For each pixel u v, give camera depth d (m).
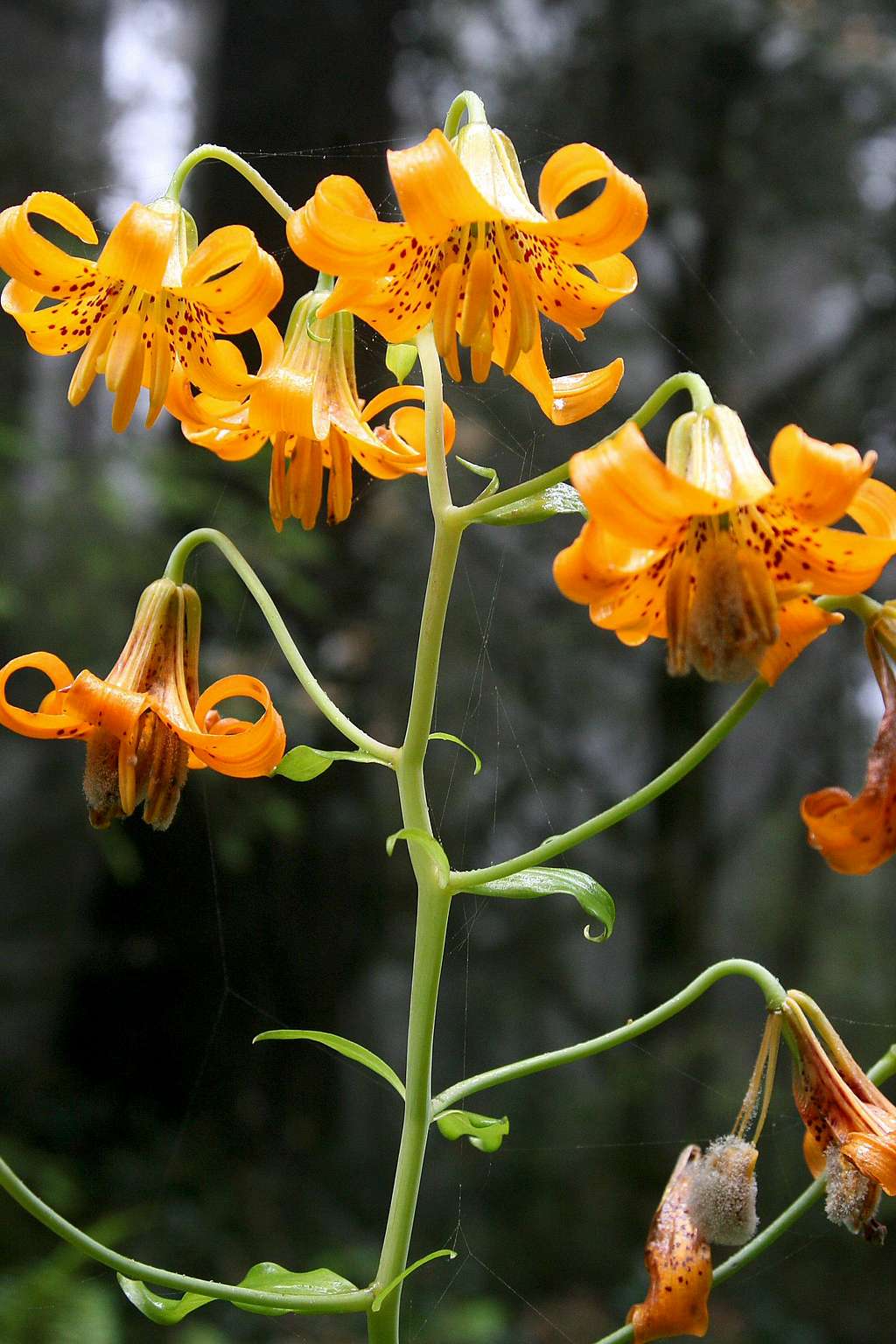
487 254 1.32
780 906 9.45
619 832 7.68
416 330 1.41
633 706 7.59
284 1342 4.81
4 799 6.26
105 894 5.54
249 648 5.21
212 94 5.33
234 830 5.14
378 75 5.22
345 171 5.14
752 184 6.80
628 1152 7.00
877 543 1.20
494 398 6.03
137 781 1.48
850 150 6.59
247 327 1.45
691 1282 1.49
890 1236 6.45
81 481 5.02
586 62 6.52
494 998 7.75
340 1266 5.33
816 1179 1.49
